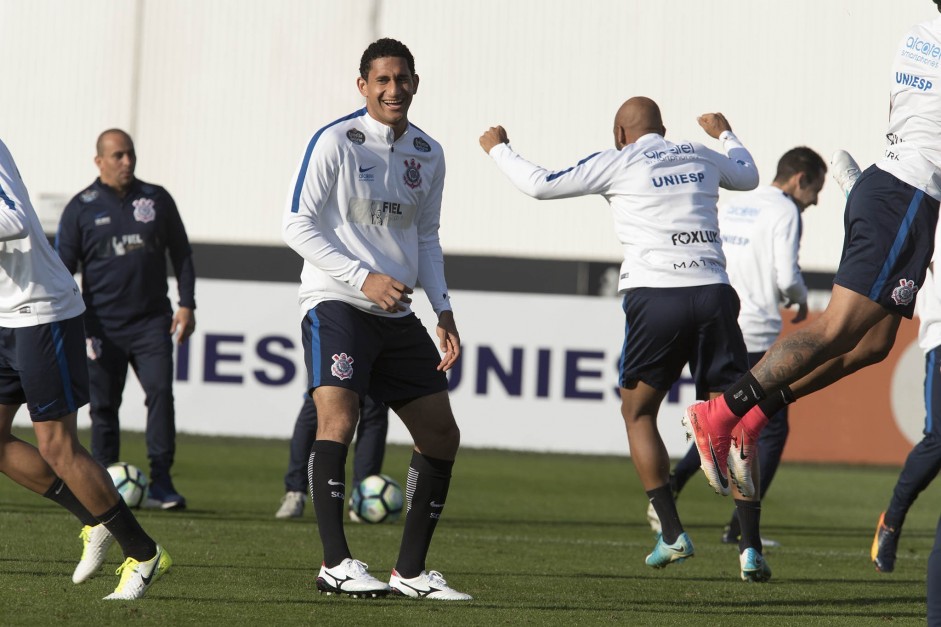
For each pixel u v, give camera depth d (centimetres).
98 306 2652
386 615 1423
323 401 1523
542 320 4603
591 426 4609
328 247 1516
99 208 2644
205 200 6706
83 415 4784
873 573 2066
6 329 1441
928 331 2027
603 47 6575
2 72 6694
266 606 1460
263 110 6706
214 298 4622
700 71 6531
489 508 3064
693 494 3669
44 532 2119
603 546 2331
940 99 1434
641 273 1817
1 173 1393
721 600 1666
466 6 6619
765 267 2456
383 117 1570
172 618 1359
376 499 2581
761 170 6494
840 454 4650
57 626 1298
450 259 6794
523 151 6600
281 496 3152
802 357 1450
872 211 1436
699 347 1819
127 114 6700
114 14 6712
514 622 1407
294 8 6700
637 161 1841
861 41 6475
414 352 1576
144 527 2280
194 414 4628
